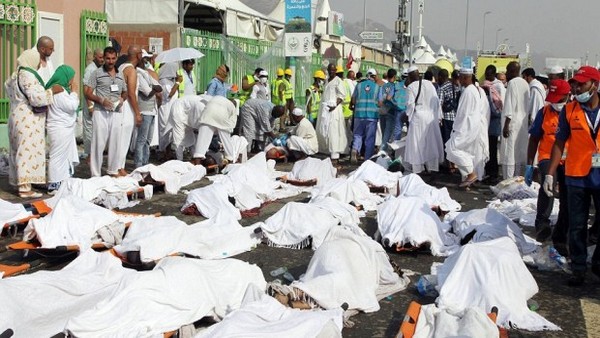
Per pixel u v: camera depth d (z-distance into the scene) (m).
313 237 8.16
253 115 16.69
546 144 8.81
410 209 8.48
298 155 16.11
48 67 10.62
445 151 14.29
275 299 5.45
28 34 14.61
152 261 7.05
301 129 16.14
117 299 5.21
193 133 13.97
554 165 7.34
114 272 5.98
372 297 6.27
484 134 12.86
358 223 9.17
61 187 9.73
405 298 6.61
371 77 16.14
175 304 5.37
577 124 6.96
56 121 10.54
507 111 12.92
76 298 5.53
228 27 24.72
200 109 13.61
